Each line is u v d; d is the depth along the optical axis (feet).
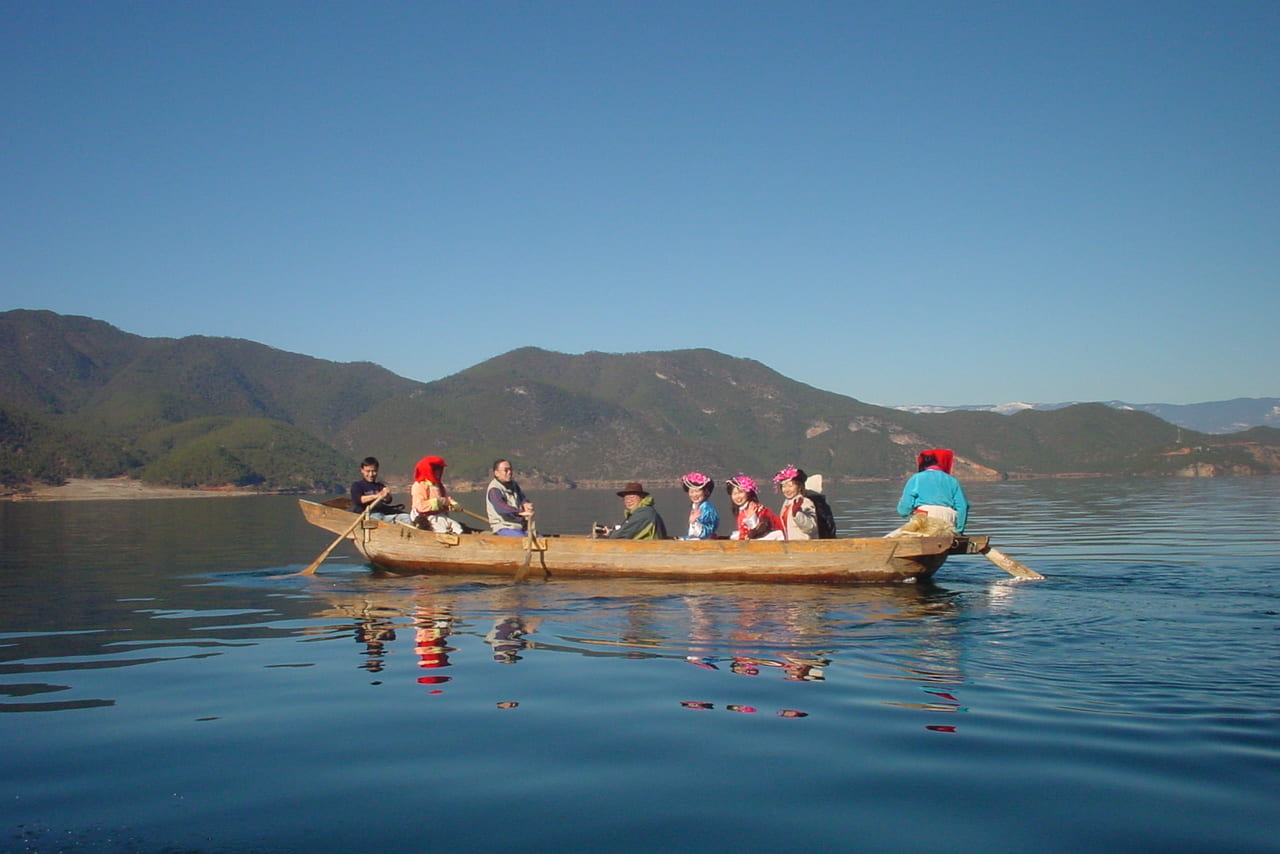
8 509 162.61
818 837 11.53
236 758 14.87
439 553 41.68
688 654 22.24
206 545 62.85
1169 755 14.24
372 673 20.93
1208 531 66.18
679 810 12.42
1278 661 20.66
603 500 236.02
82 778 14.02
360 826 12.06
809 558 35.53
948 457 37.32
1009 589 33.50
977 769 13.78
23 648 24.52
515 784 13.48
